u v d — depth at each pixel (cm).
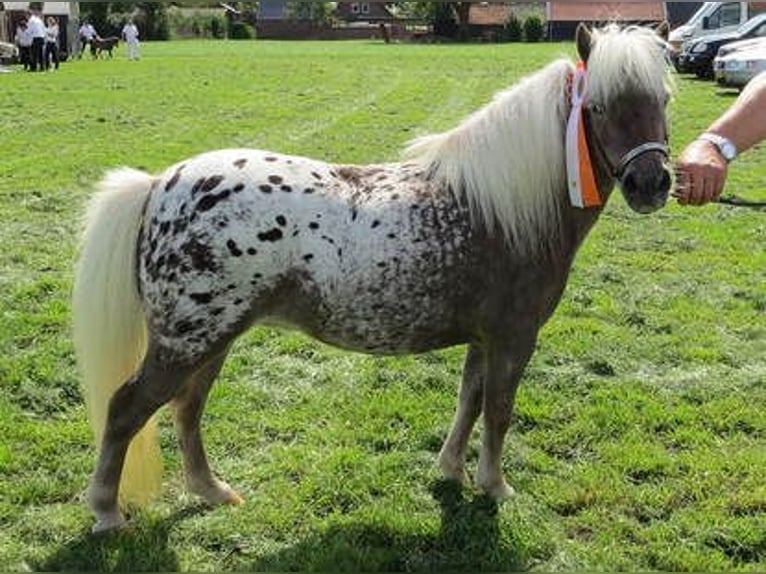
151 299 374
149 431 414
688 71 2681
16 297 726
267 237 369
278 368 611
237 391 570
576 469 481
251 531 420
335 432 516
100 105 2048
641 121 364
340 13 7094
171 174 380
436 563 398
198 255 365
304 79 2753
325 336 397
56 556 397
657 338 671
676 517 434
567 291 775
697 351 642
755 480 466
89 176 1218
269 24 6781
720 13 2889
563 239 404
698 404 561
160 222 372
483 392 438
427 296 388
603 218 1034
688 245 930
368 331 392
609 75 364
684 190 312
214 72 3033
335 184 388
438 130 1661
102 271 379
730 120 313
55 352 620
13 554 398
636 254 897
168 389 380
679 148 1425
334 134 1614
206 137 1581
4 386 567
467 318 400
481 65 3253
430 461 486
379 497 452
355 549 404
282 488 455
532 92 394
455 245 388
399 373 598
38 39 3009
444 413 543
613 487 459
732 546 412
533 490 457
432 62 3438
